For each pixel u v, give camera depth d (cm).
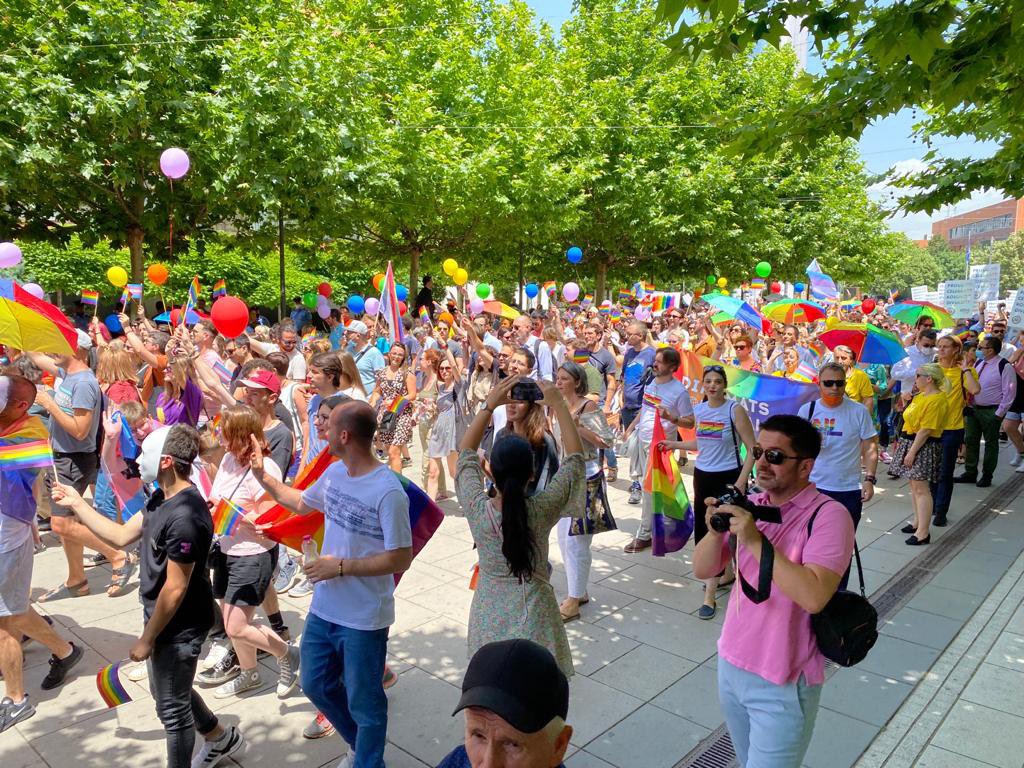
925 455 676
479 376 800
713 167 2175
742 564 263
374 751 316
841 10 422
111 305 2377
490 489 333
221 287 1147
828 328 665
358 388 647
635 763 359
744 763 278
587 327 988
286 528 388
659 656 469
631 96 2170
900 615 530
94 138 1202
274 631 452
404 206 1605
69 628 511
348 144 1370
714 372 539
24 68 1095
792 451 255
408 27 1927
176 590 310
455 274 970
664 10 354
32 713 404
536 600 307
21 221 1438
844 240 2958
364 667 316
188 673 324
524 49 2186
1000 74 532
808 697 255
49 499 695
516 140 1788
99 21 1127
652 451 583
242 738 368
